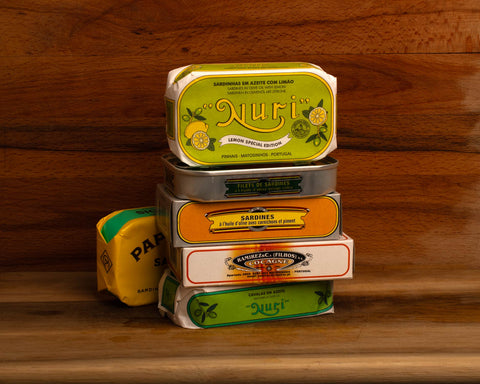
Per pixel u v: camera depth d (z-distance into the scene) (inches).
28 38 44.2
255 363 33.8
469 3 45.4
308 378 33.8
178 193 36.8
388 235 48.7
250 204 37.4
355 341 36.7
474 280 46.7
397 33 45.6
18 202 46.5
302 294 39.6
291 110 36.5
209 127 35.8
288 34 45.3
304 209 38.1
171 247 38.9
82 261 47.9
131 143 46.1
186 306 38.3
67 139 45.8
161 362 33.8
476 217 48.7
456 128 47.2
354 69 46.0
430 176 47.9
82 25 44.3
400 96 46.5
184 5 44.4
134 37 44.7
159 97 45.6
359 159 47.3
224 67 36.8
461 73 46.4
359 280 46.4
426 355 34.8
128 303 41.3
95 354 34.9
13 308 41.3
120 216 42.0
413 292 44.2
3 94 44.8
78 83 45.0
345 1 45.0
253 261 37.9
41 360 34.1
